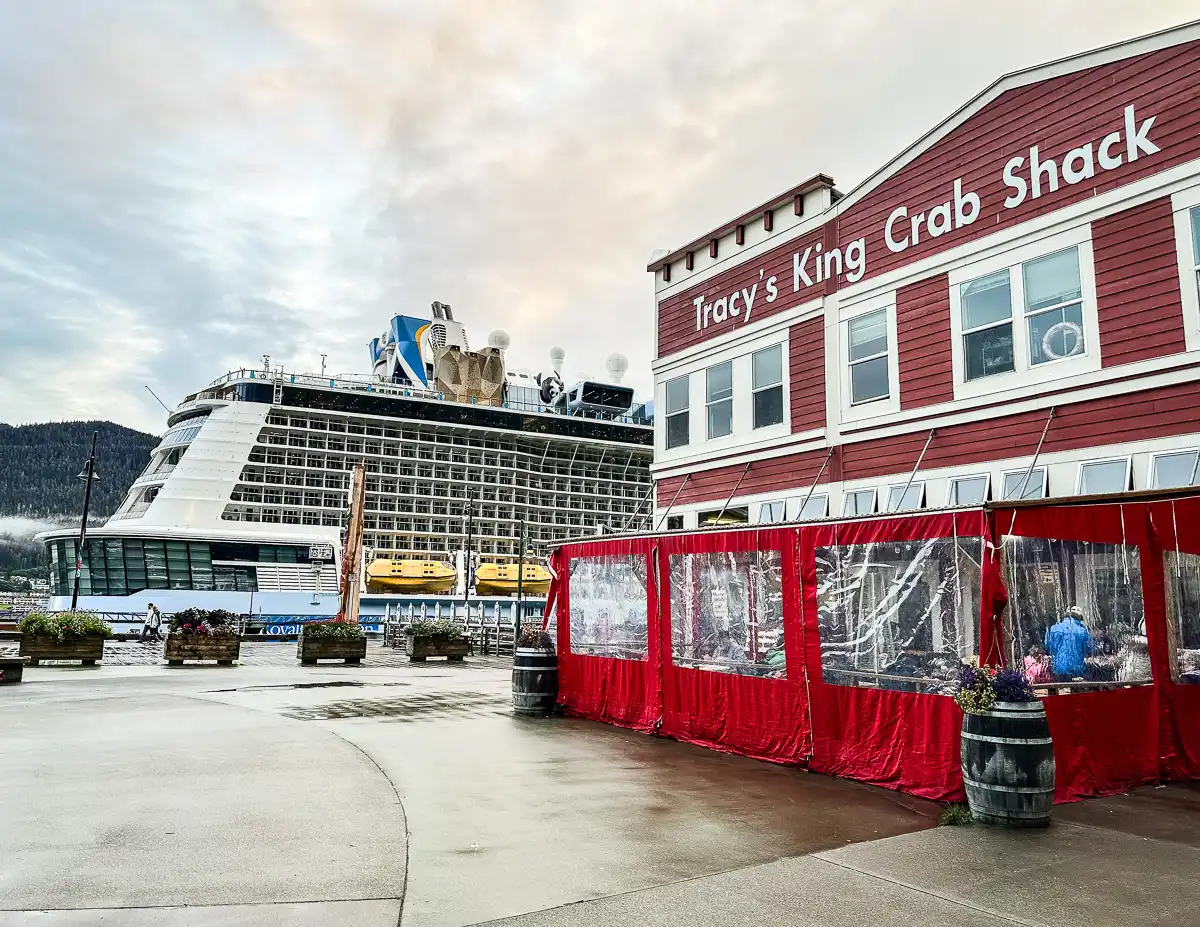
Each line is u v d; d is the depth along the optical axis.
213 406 59.56
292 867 5.09
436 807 6.66
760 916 4.39
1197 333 9.30
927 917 4.39
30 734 9.83
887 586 8.11
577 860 5.33
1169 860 5.42
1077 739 7.48
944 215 12.40
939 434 12.09
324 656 22.95
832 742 8.23
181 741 9.48
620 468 76.12
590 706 11.86
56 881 4.73
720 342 16.31
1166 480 9.38
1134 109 10.16
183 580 50.81
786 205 15.29
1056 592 7.80
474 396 75.12
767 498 14.80
